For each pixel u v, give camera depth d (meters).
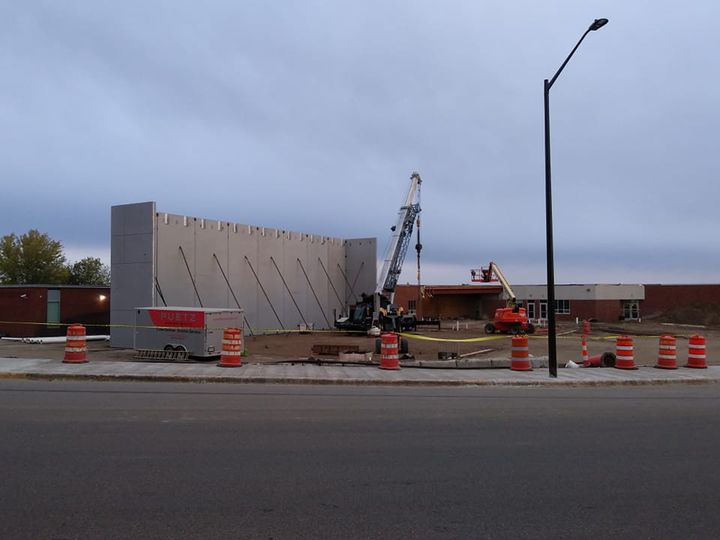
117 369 16.22
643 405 11.95
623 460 7.39
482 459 7.32
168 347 21.02
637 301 62.00
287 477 6.42
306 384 14.98
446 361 21.48
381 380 15.26
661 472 6.85
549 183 16.88
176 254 29.66
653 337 40.28
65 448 7.52
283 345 30.17
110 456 7.16
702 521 5.29
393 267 39.97
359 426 9.24
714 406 11.89
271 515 5.29
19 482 6.10
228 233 33.47
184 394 12.49
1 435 8.23
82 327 17.72
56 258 62.66
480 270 41.16
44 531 4.84
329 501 5.68
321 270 42.09
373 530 4.98
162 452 7.39
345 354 22.06
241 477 6.39
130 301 28.44
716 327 53.19
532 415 10.54
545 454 7.62
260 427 9.03
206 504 5.54
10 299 37.16
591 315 60.31
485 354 27.31
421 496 5.87
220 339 21.11
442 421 9.80
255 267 35.66
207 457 7.19
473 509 5.52
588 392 14.21
